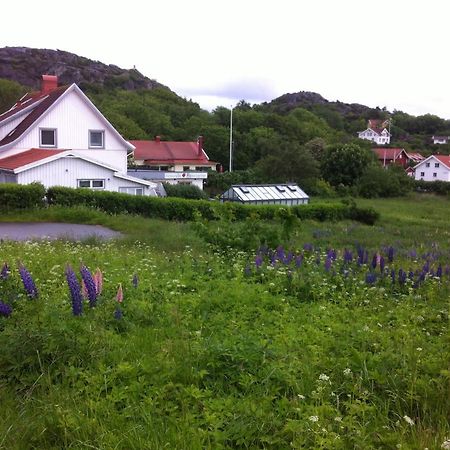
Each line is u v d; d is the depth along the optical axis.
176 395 4.04
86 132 32.09
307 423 3.58
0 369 4.39
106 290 7.04
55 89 34.12
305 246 12.97
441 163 87.94
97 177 29.59
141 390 4.11
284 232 13.04
